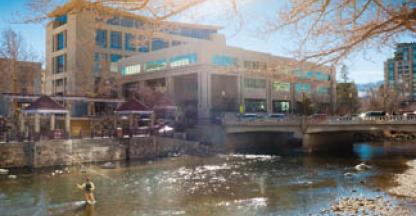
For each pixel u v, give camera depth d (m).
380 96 101.31
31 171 32.75
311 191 24.11
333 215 17.67
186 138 53.28
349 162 40.19
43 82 86.00
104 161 39.84
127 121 53.16
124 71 84.38
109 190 24.75
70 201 21.56
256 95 75.56
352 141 63.47
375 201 20.38
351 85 85.88
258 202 21.09
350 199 21.05
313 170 34.03
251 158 44.44
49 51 89.12
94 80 74.75
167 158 43.34
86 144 38.53
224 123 55.28
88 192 21.12
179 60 71.94
